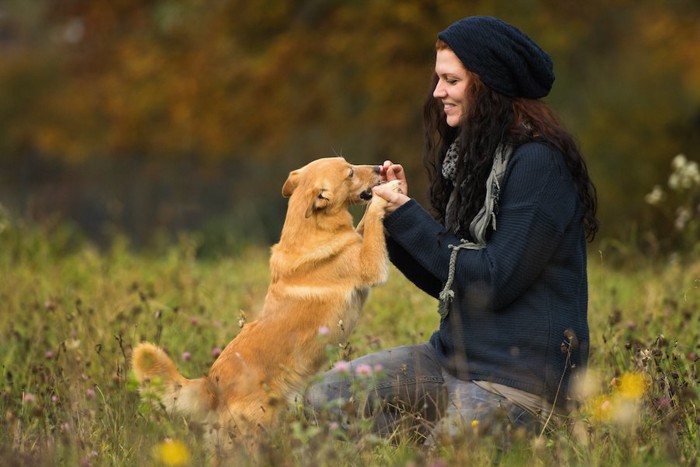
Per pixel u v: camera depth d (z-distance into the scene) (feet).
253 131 105.50
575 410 23.89
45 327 35.06
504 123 24.90
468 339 24.76
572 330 24.38
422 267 27.43
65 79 141.69
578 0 99.71
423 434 24.90
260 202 119.34
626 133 96.17
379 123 99.04
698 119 97.60
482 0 96.68
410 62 98.73
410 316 38.55
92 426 25.41
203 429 24.23
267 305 27.78
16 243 59.06
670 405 24.23
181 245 60.85
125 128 111.24
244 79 105.29
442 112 27.43
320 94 102.89
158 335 33.35
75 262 55.83
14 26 176.35
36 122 141.59
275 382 26.37
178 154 119.55
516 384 23.99
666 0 100.17
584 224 25.49
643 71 98.84
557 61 99.50
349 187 29.09
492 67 24.80
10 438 24.35
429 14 97.60
